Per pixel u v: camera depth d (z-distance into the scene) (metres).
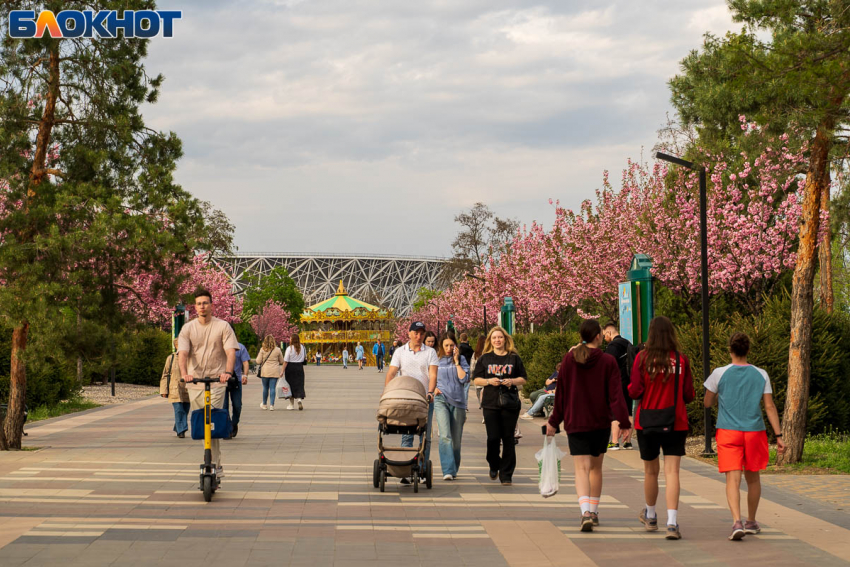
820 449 19.94
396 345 65.81
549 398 27.61
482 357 15.73
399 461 14.38
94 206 20.75
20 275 19.89
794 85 16.09
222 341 13.95
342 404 37.50
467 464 18.31
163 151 22.61
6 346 31.34
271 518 12.16
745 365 11.27
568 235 46.84
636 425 11.39
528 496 14.26
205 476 13.47
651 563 9.66
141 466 17.42
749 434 11.06
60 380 33.59
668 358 11.22
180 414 23.14
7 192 20.66
